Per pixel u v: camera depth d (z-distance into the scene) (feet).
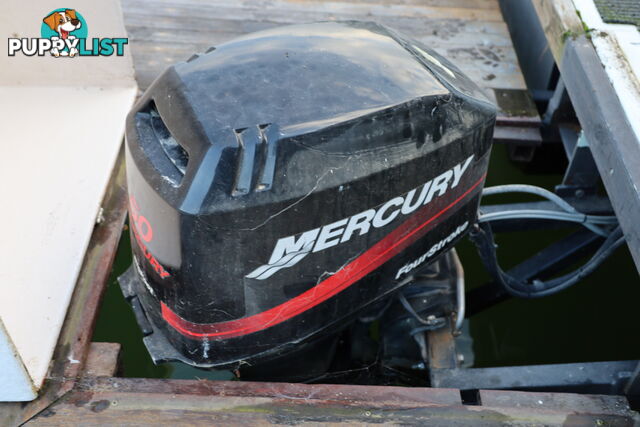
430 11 9.60
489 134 4.65
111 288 6.67
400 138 4.03
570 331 7.43
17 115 6.74
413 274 4.91
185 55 8.34
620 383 4.90
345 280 4.38
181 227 3.74
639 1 6.55
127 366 6.11
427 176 4.29
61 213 5.69
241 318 4.21
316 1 9.59
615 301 7.74
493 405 4.51
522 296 6.17
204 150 3.63
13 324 4.73
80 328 4.81
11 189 5.89
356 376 5.65
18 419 4.20
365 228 4.18
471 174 4.68
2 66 6.93
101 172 6.12
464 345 7.29
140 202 4.04
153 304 4.53
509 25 10.26
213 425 4.18
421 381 5.77
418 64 4.40
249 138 3.65
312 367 5.21
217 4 9.33
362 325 5.61
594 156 5.37
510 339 7.36
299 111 3.81
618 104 5.29
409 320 5.35
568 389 4.98
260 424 4.20
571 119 7.59
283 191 3.73
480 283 7.77
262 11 9.27
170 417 4.22
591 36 6.00
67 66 7.00
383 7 9.59
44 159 6.24
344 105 3.88
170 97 4.00
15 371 4.02
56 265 5.22
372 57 4.30
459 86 4.50
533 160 8.93
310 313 4.42
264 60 4.16
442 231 4.79
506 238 8.44
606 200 6.52
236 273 3.95
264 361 4.64
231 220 3.70
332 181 3.84
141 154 4.01
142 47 8.40
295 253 4.01
